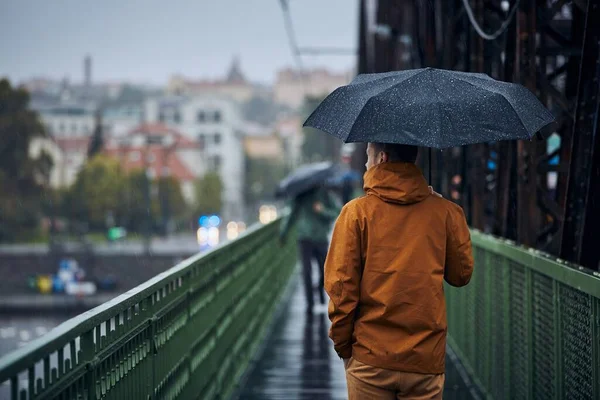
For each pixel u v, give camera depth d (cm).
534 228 841
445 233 454
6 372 313
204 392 765
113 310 453
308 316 1501
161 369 580
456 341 1129
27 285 8950
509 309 766
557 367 602
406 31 1861
